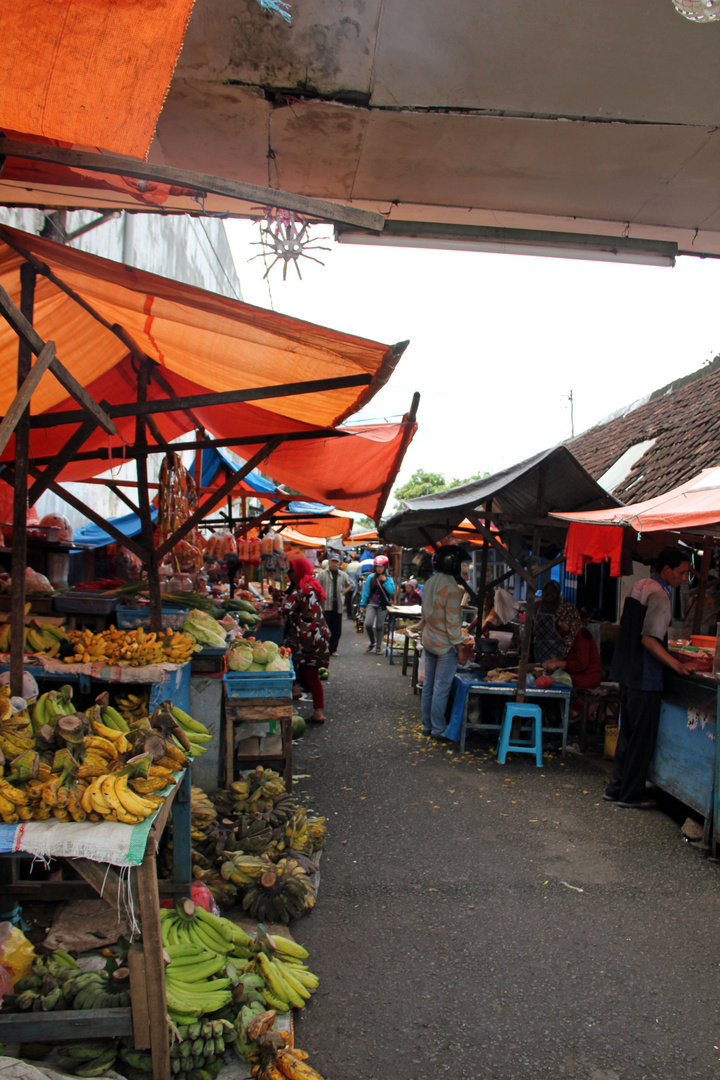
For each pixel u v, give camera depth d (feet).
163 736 9.59
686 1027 9.93
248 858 12.86
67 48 5.23
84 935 10.50
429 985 10.76
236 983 9.41
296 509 44.78
